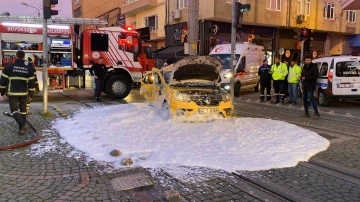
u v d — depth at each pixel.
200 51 24.89
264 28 28.03
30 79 7.57
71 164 5.57
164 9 28.50
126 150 6.23
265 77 14.16
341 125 9.16
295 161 5.70
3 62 12.96
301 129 8.18
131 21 34.81
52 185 4.70
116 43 14.12
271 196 4.36
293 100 13.55
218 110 8.49
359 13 33.69
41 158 5.87
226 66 16.39
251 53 17.62
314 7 29.83
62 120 9.20
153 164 5.49
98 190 4.53
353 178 5.03
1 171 5.23
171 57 24.86
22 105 7.52
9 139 7.05
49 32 13.25
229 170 5.23
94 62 13.91
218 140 6.88
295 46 30.08
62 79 13.63
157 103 10.02
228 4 24.42
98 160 5.75
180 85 9.65
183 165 5.46
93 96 15.26
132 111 10.03
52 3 9.54
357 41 34.19
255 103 13.84
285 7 27.77
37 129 7.78
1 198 4.26
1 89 7.41
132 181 4.77
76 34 13.95
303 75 10.34
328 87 12.81
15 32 13.01
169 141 6.78
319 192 4.49
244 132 7.62
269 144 6.69
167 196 4.18
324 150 6.52
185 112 8.28
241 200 4.24
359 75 12.68
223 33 25.98
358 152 6.42
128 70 14.34
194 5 17.86
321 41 32.47
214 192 4.47
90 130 7.80
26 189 4.56
